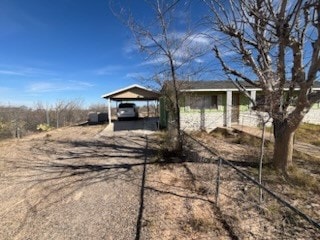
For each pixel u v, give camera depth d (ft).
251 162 25.81
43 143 43.78
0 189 21.07
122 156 31.81
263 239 12.46
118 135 50.93
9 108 79.25
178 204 16.72
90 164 28.35
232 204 16.43
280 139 22.43
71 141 45.24
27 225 14.88
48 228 14.44
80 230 14.10
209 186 19.71
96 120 87.04
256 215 14.89
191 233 13.19
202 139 42.34
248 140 38.70
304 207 15.65
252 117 53.01
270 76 16.60
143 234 13.34
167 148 31.45
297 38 18.12
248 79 20.49
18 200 18.63
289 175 21.04
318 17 16.06
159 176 22.80
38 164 29.12
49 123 78.07
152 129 58.65
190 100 54.85
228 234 12.98
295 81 18.75
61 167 27.50
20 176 24.61
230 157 28.63
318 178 21.06
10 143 44.32
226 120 56.08
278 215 14.76
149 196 18.34
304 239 12.34
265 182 19.97
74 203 17.78
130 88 64.18
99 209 16.66
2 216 16.11
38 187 21.30
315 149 33.14
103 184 21.48
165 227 13.91
